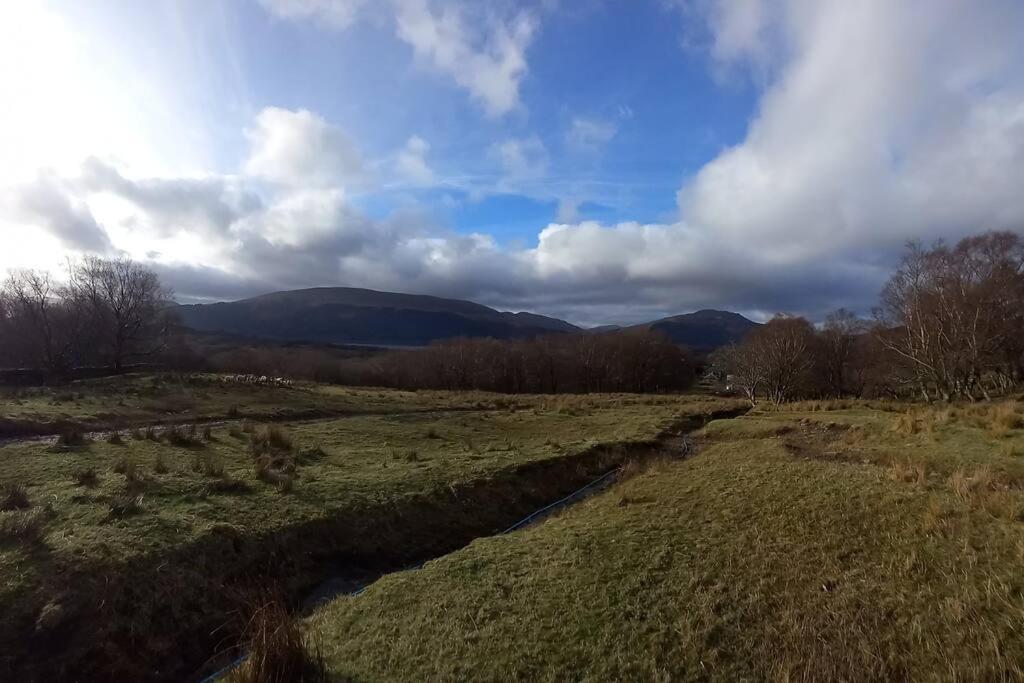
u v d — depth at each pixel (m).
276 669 6.59
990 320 42.88
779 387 54.34
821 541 8.96
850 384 76.12
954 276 45.44
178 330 81.69
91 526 10.88
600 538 10.38
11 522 10.36
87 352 60.97
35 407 25.02
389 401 39.28
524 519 15.60
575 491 17.88
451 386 95.31
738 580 8.11
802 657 6.20
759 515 10.57
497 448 21.95
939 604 6.68
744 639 6.73
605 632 7.20
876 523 9.32
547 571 9.23
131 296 61.53
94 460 16.14
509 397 49.59
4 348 58.59
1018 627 5.98
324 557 12.25
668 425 28.17
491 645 7.18
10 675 7.66
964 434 16.50
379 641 7.56
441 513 14.74
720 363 74.38
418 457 19.59
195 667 8.98
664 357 107.00
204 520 11.88
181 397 31.84
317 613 9.26
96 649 8.40
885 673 5.76
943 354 43.94
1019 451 13.76
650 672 6.34
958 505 9.49
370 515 13.72
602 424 29.69
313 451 19.70
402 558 12.94
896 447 15.91
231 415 28.20
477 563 9.94
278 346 140.50
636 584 8.37
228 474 15.25
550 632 7.36
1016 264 47.19
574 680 6.37
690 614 7.38
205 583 10.28
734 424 26.91
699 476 14.66
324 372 84.81
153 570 9.92
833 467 13.69
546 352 105.56
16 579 8.88
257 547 11.58
